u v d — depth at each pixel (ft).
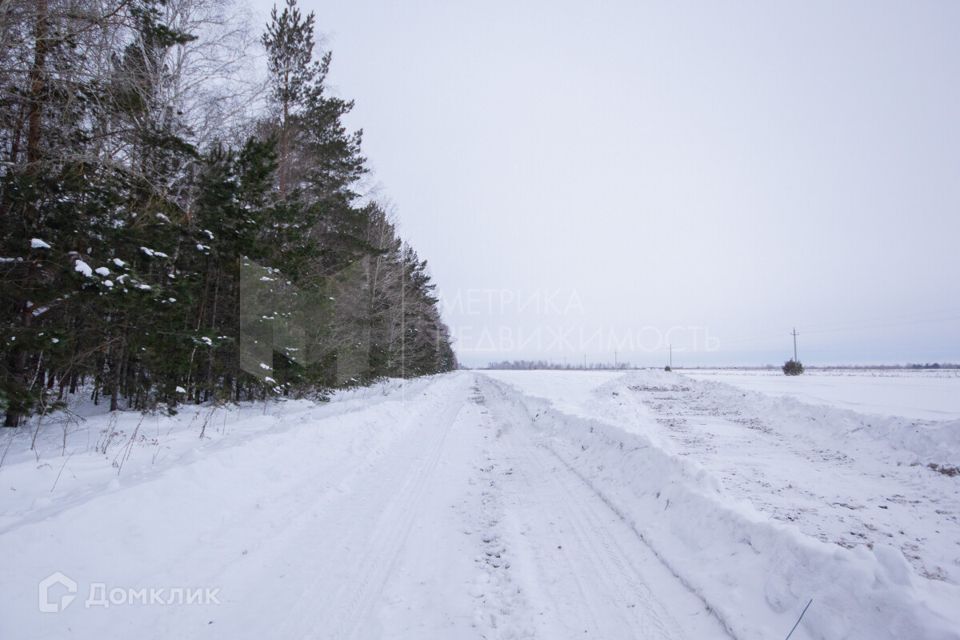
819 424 40.11
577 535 16.65
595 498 21.04
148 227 28.60
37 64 22.85
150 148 30.32
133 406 36.11
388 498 20.68
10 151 24.36
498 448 33.50
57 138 25.08
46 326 24.61
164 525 14.24
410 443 34.22
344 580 13.17
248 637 10.43
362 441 31.40
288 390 46.16
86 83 23.99
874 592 9.68
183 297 29.48
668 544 15.17
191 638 10.26
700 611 11.50
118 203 26.84
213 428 28.53
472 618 11.43
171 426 27.99
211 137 38.55
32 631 9.39
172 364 31.22
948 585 10.83
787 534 12.37
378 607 11.84
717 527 14.66
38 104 23.52
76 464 17.81
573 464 27.45
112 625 10.28
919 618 8.81
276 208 40.14
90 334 27.99
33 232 23.24
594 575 13.56
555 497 21.34
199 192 35.55
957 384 103.71
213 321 37.24
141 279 25.62
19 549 10.59
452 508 19.76
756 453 30.96
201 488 16.88
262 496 18.93
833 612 9.82
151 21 27.22
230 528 15.81
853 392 79.77
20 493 14.61
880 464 27.40
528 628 10.91
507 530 17.20
